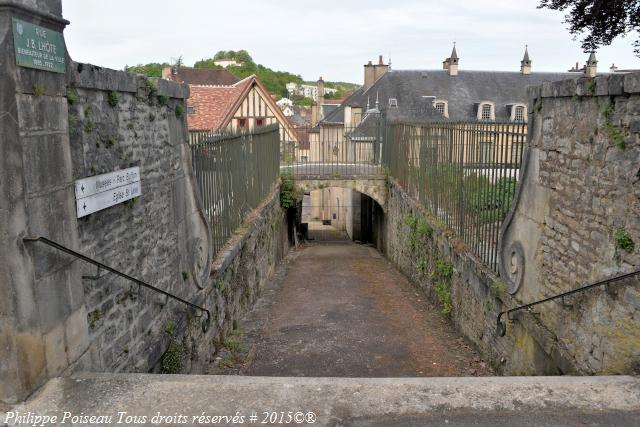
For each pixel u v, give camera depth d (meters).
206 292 6.05
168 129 5.11
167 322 4.88
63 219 3.16
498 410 3.05
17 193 2.77
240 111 22.12
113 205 3.86
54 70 3.03
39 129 2.92
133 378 3.28
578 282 4.22
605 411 3.04
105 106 3.77
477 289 6.49
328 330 7.54
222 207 7.41
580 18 8.46
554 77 33.41
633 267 3.51
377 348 6.76
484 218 6.44
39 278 2.94
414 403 3.10
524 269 5.22
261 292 10.15
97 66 3.58
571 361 4.20
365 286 10.50
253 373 6.01
